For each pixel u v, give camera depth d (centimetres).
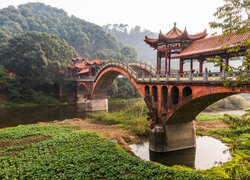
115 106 7631
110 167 1833
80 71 8606
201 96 2106
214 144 2970
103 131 3434
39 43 7719
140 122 3719
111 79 6084
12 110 6194
